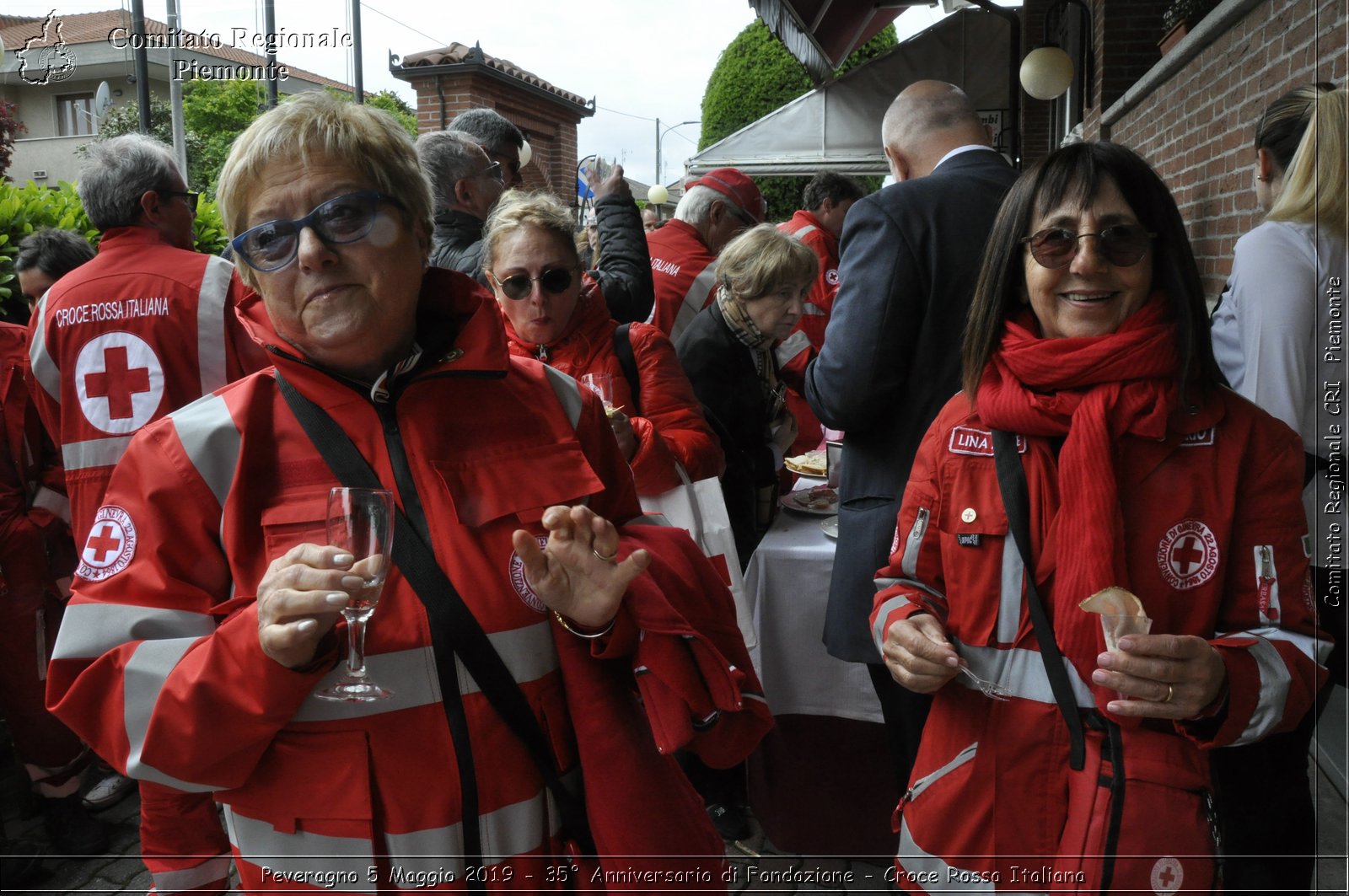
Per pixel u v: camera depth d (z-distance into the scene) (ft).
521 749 3.73
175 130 16.99
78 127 60.70
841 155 35.78
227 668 3.27
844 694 8.23
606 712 3.81
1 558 9.41
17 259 11.45
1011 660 4.58
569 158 45.60
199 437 3.67
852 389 6.93
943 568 4.85
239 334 8.67
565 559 3.52
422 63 36.96
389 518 3.36
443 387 3.88
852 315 6.95
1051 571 4.46
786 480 10.88
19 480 9.82
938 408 6.91
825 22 28.17
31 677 9.32
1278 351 6.03
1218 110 11.94
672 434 7.86
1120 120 19.08
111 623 3.54
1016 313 4.92
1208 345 4.43
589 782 3.79
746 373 9.07
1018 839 4.53
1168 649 3.84
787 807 8.66
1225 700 3.96
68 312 8.46
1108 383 4.37
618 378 7.98
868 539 7.06
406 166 3.84
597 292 8.33
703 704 3.77
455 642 3.59
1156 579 4.29
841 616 7.21
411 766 3.60
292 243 3.56
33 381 8.77
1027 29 31.53
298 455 3.72
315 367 3.72
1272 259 6.10
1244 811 6.13
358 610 3.38
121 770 3.45
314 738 3.59
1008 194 4.92
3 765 11.69
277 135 3.61
